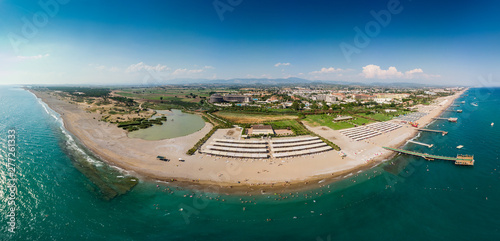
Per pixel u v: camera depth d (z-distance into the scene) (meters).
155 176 94.12
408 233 65.31
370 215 72.75
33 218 67.38
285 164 107.00
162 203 76.75
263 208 75.25
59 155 113.69
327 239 62.94
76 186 84.94
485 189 86.81
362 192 85.19
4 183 85.00
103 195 80.00
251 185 88.38
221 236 63.47
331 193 84.25
